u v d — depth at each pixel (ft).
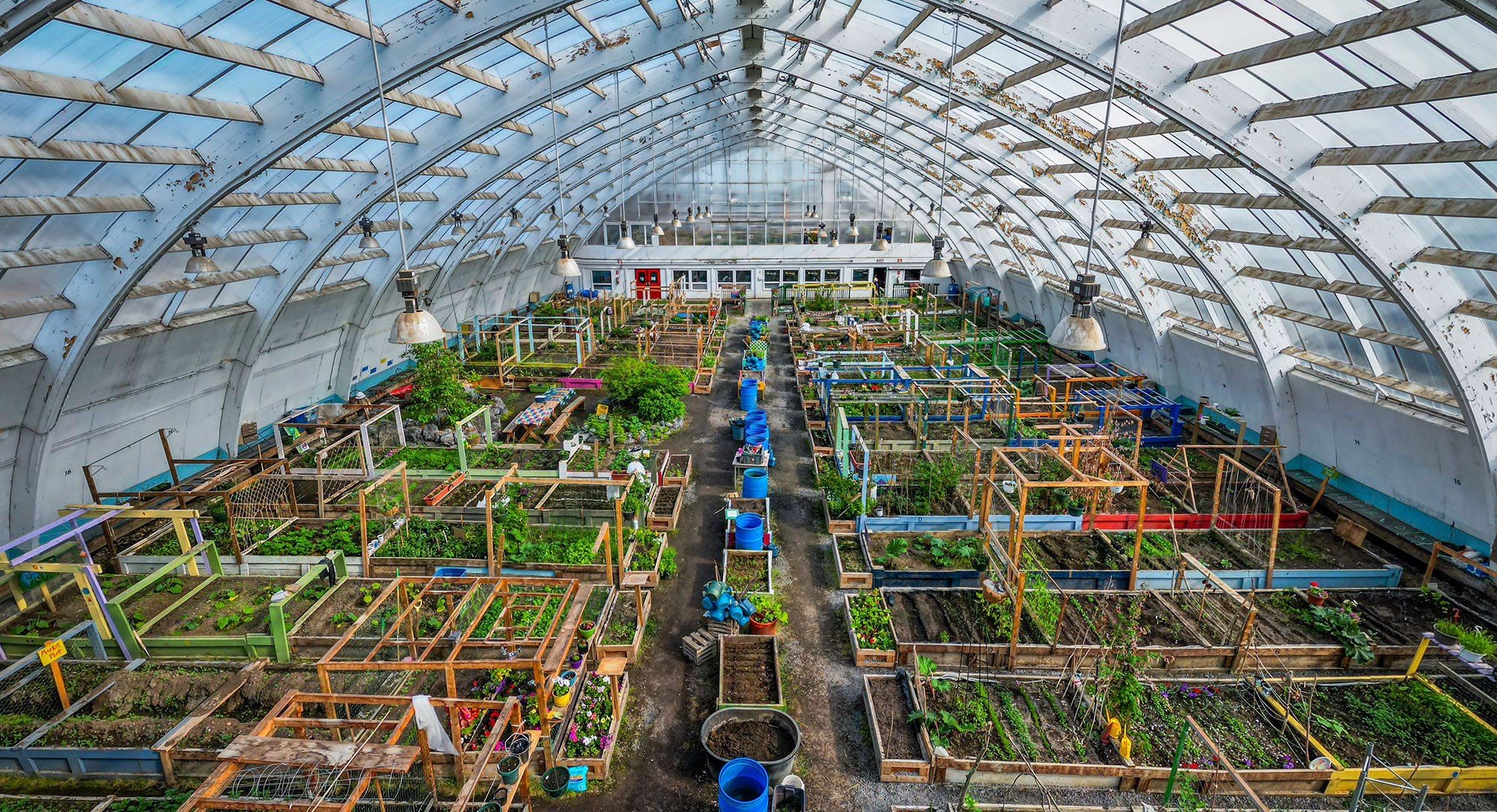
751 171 154.81
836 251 159.84
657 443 73.26
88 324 45.70
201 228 52.13
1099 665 35.63
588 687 36.01
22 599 41.04
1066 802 30.37
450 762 28.91
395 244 85.20
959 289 159.02
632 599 44.37
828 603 45.01
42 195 37.78
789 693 36.96
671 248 160.76
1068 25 39.19
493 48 49.16
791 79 81.87
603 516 52.42
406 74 41.37
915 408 75.20
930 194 131.34
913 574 45.73
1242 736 33.04
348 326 88.43
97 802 29.99
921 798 30.68
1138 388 82.33
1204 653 37.60
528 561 47.16
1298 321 58.59
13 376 45.70
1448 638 39.24
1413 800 30.12
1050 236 99.30
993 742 32.76
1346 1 28.73
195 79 37.27
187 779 31.09
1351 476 58.18
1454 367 42.78
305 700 27.55
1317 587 43.55
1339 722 34.17
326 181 60.80
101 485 56.34
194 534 46.55
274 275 64.69
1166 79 39.55
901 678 37.01
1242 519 52.60
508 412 82.07
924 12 45.42
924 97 69.92
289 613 41.16
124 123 37.52
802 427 78.02
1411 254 41.19
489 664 30.19
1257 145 40.60
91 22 27.76
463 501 56.03
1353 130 37.32
